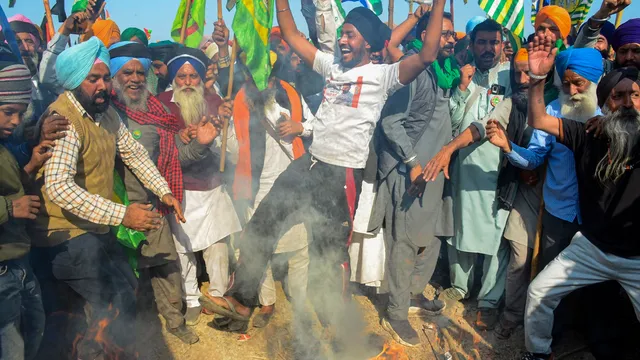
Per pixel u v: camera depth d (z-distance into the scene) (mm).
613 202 2844
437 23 2787
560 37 3701
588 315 3307
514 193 3525
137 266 3254
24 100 2420
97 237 2965
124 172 3160
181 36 3566
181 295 3488
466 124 3742
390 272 3572
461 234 3754
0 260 2385
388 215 3553
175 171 3277
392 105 3387
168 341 3426
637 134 2703
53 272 2801
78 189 2645
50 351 3070
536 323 3139
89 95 2689
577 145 2914
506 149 3203
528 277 3543
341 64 3174
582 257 3000
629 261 2875
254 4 3137
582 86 3080
